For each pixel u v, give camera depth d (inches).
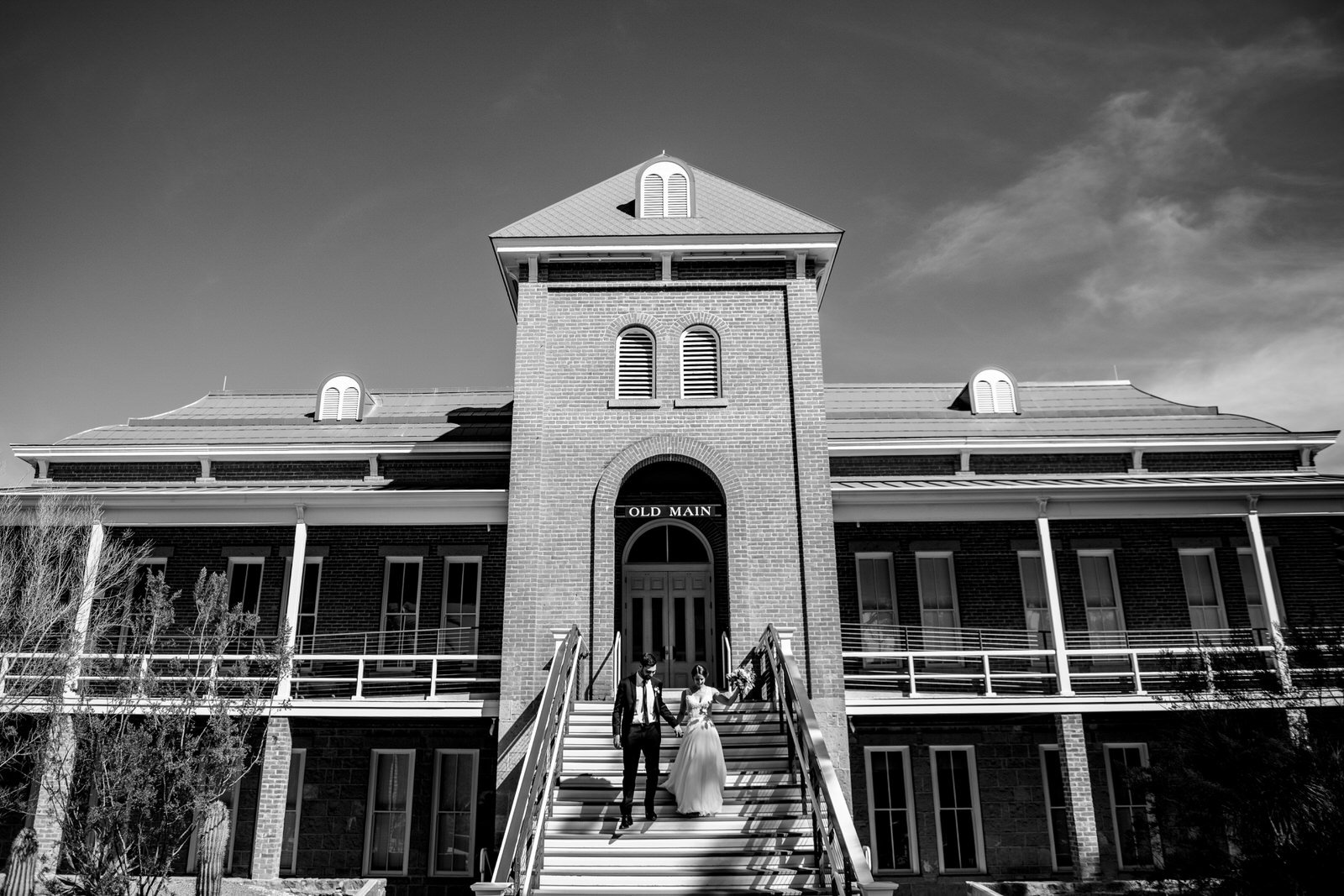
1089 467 871.7
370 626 791.1
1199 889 512.1
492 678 768.9
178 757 590.9
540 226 741.9
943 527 810.8
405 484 854.5
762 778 525.7
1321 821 486.9
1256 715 546.0
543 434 690.2
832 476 862.5
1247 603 802.2
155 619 628.1
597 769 544.7
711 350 719.7
